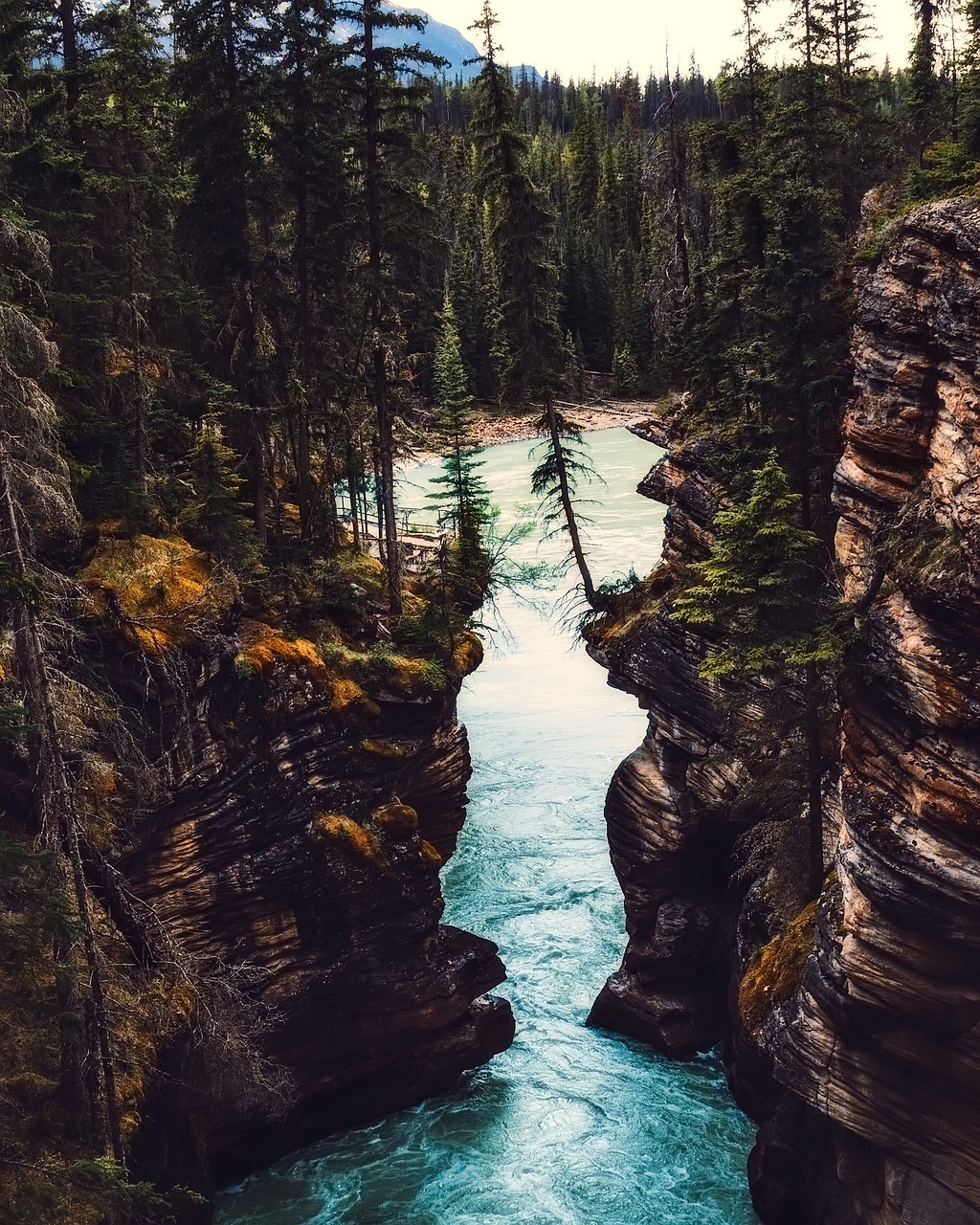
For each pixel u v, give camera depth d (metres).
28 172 23.03
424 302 31.53
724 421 29.67
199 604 24.14
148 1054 20.33
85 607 22.09
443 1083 27.31
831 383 24.62
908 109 31.69
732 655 20.77
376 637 29.23
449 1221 23.09
